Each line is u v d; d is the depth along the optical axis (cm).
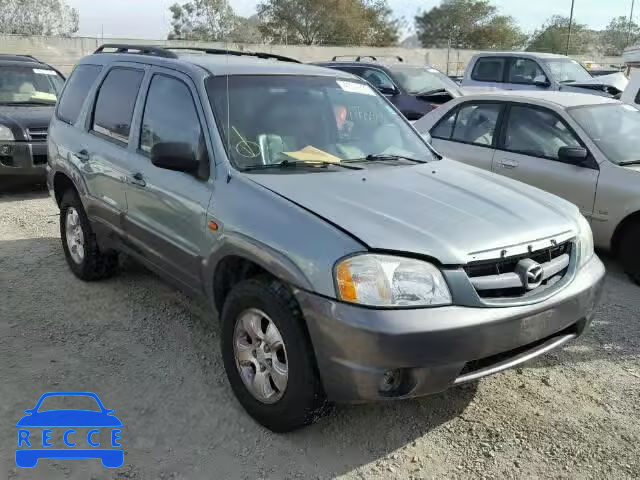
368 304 283
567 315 332
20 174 848
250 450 323
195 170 375
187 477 303
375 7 4153
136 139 445
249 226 329
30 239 657
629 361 428
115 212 463
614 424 354
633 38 4262
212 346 432
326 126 422
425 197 348
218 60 444
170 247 401
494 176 419
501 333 300
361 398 288
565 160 625
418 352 281
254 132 389
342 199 333
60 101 577
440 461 320
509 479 308
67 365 400
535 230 332
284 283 310
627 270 583
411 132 472
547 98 682
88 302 498
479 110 724
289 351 307
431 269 293
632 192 569
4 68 984
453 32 3756
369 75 1278
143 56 477
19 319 463
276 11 4097
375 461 318
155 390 375
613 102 688
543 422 355
